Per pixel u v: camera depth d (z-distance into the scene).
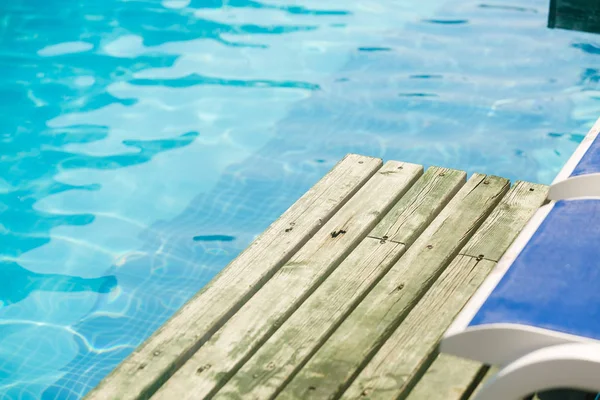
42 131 7.22
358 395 3.25
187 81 7.96
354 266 4.06
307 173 6.58
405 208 4.55
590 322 2.41
